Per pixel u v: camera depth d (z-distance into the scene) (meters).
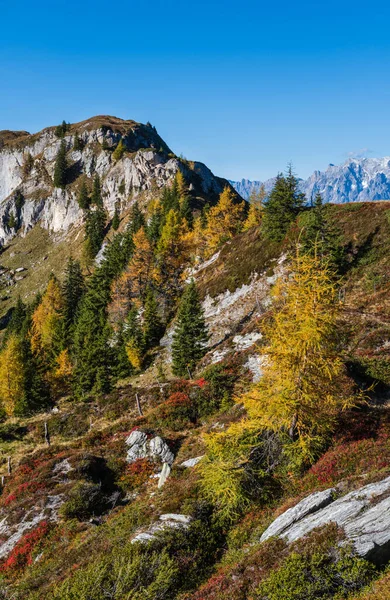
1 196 193.12
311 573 10.46
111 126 173.25
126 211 133.62
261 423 18.19
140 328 61.41
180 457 29.56
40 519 24.86
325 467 16.27
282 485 17.25
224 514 16.77
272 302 45.84
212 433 20.11
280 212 59.81
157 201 116.81
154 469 29.22
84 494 25.28
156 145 182.88
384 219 50.56
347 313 37.47
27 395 51.38
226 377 38.16
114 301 72.88
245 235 69.06
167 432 33.84
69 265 84.75
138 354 55.88
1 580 20.38
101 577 12.93
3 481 32.88
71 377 56.97
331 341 17.45
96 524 23.59
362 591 9.59
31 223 158.50
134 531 18.14
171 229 77.75
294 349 16.88
